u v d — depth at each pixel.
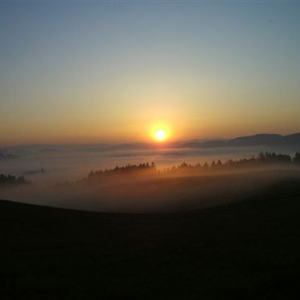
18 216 36.94
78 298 17.47
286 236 28.38
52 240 29.55
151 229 34.72
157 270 21.58
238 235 30.05
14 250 26.25
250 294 17.12
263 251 24.34
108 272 21.41
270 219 35.84
